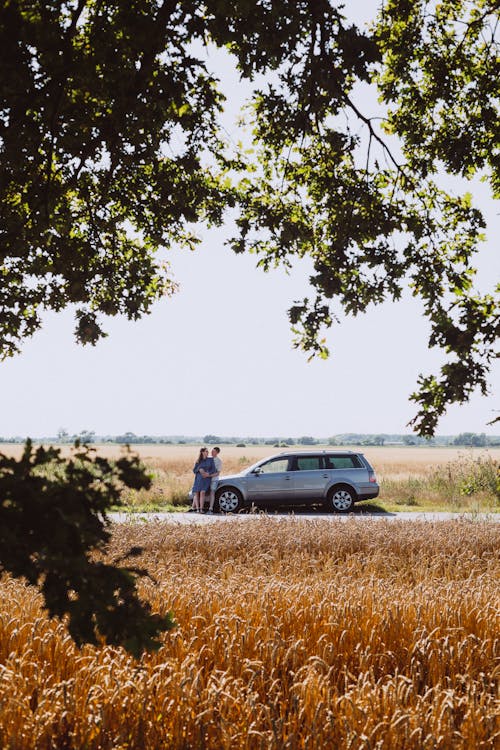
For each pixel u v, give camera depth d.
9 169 6.09
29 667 4.15
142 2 5.46
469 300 4.73
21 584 6.75
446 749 3.42
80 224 8.46
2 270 7.94
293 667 4.52
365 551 10.73
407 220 8.00
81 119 6.07
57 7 5.04
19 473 2.72
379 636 5.10
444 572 9.30
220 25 5.71
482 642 4.77
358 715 3.53
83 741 3.37
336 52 6.28
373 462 51.16
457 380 4.63
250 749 3.44
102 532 2.84
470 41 8.49
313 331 6.97
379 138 7.57
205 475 19.95
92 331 8.21
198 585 6.29
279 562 9.28
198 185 8.24
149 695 3.66
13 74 4.89
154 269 9.07
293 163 8.51
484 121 8.23
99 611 2.80
